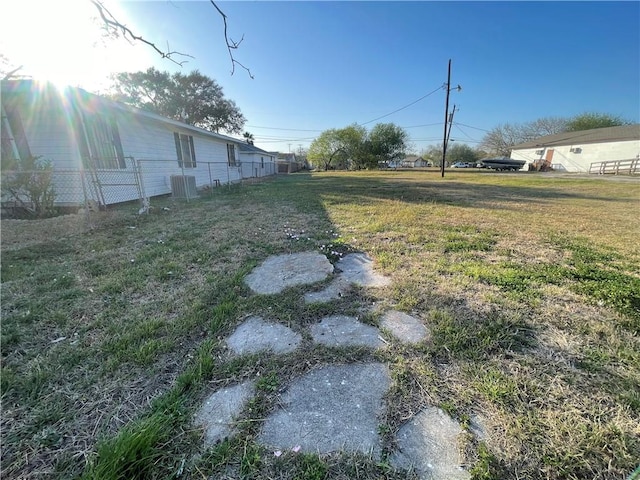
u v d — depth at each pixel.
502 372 1.46
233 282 2.52
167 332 1.79
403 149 36.00
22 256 3.20
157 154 8.60
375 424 1.17
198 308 2.09
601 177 16.64
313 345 1.68
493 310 2.07
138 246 3.61
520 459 1.02
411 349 1.65
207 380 1.40
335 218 5.37
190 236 4.08
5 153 5.81
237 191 10.22
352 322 1.93
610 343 1.71
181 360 1.55
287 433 1.13
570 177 16.91
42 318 1.94
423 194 9.16
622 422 1.17
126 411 1.22
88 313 2.02
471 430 1.14
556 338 1.76
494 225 4.80
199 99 25.08
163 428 1.12
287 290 2.39
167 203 7.36
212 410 1.23
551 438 1.10
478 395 1.32
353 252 3.42
